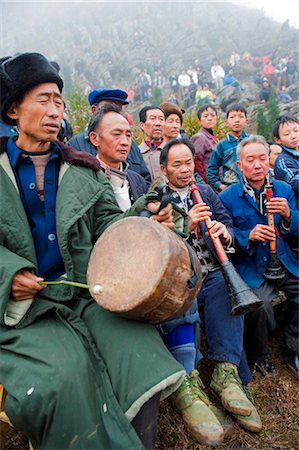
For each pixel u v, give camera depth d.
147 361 1.42
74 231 1.68
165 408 2.04
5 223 1.58
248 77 26.92
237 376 2.14
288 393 2.34
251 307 1.99
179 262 1.51
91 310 1.64
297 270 2.51
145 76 24.56
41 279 1.54
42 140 1.68
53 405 1.33
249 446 1.96
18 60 1.61
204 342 2.55
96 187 1.75
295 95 17.73
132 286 1.47
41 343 1.46
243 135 3.95
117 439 1.33
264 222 2.57
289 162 3.24
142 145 3.67
